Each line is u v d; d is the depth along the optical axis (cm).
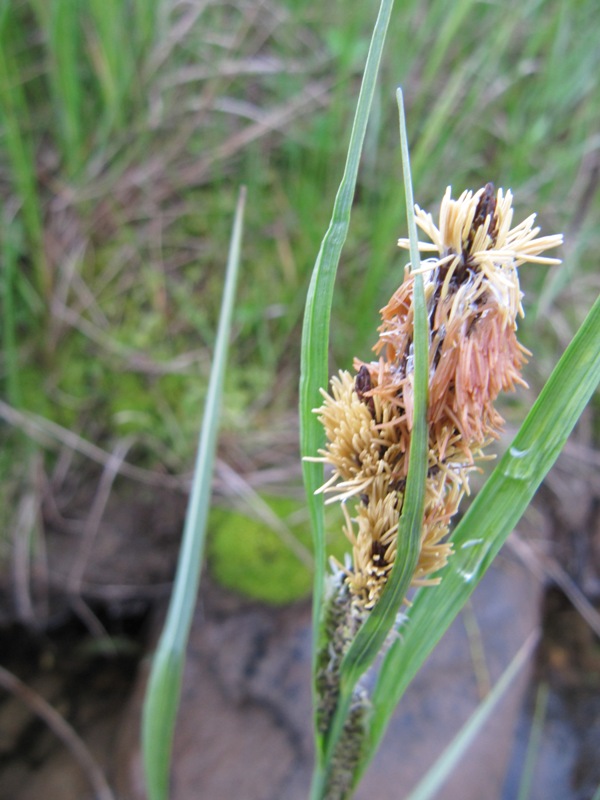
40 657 26
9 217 26
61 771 23
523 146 27
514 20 25
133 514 26
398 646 9
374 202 28
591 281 30
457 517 25
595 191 29
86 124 27
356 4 27
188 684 23
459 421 6
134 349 27
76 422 26
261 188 28
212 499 26
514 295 6
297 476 26
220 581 24
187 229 28
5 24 23
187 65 29
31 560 25
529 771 17
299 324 27
